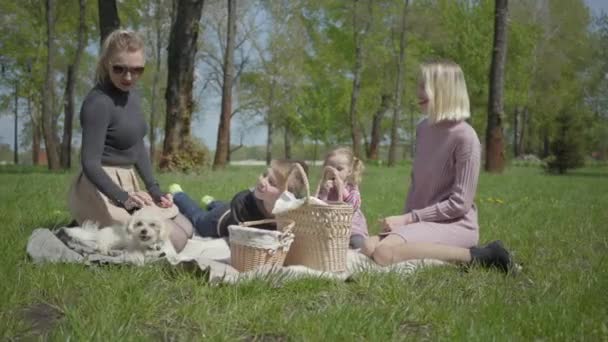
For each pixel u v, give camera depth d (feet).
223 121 68.49
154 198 17.79
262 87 121.60
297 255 14.84
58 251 13.83
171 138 53.47
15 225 19.16
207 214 19.95
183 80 53.47
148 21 93.86
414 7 107.34
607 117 124.36
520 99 115.44
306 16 113.09
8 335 9.04
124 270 12.51
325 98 120.67
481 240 19.47
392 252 15.25
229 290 11.41
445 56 112.78
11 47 92.48
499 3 61.98
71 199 16.92
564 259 16.30
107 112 16.28
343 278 13.11
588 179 64.08
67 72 97.14
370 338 9.48
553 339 9.64
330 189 18.06
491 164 63.05
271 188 17.25
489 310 10.75
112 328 9.20
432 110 16.03
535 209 29.01
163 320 10.10
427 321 10.54
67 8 88.74
